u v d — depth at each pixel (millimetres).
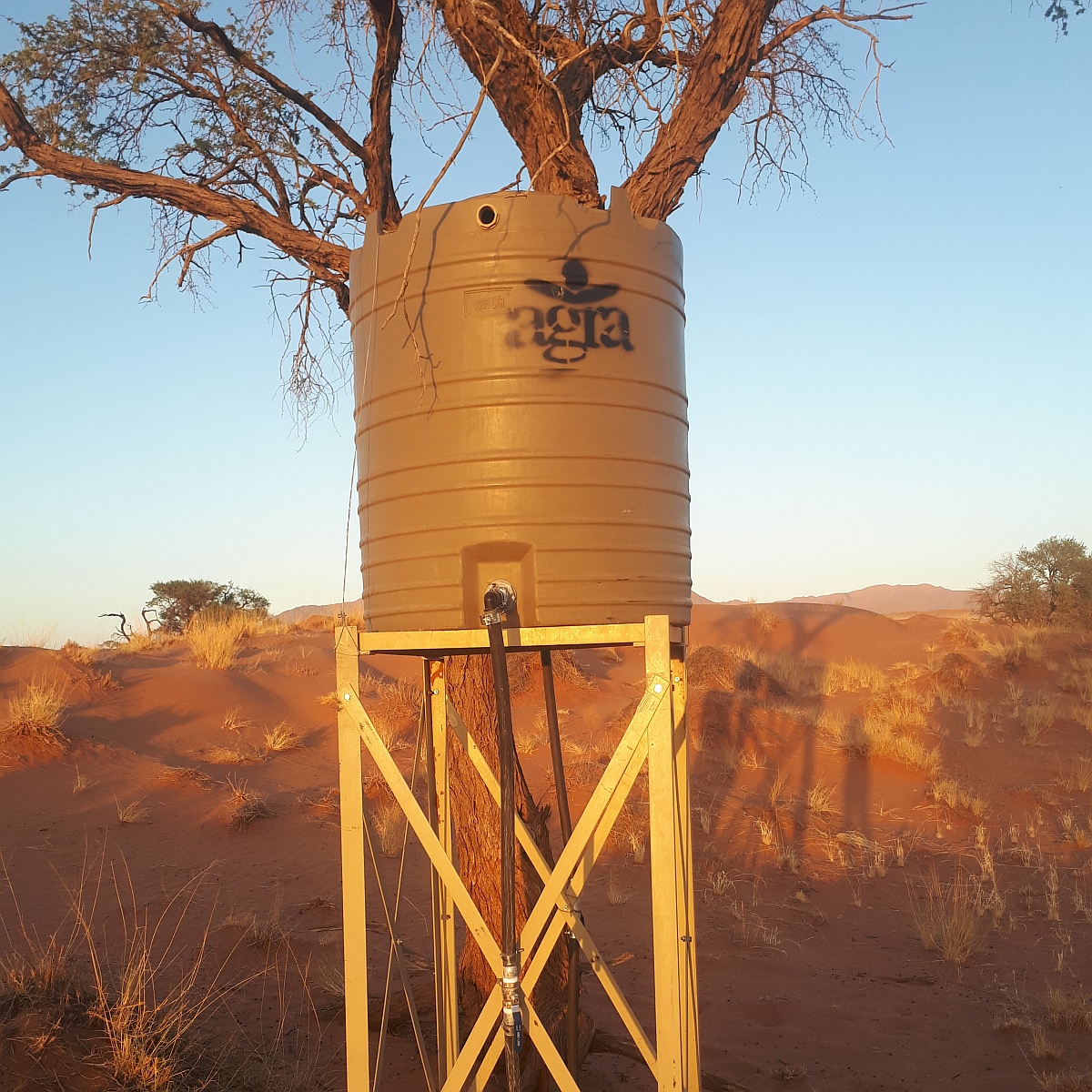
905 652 24156
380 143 5555
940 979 6633
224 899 7414
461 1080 3164
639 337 3250
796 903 8234
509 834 2896
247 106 6609
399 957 4020
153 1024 4594
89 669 13867
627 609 3139
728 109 5145
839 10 5570
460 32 4746
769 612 27156
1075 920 7910
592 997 6055
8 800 9289
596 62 5234
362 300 3449
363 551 3490
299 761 12016
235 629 20062
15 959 5484
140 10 6367
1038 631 25828
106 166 5875
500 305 3107
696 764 12383
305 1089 4656
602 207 5059
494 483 3076
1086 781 12641
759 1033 5703
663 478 3309
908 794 12000
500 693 2906
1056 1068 5246
